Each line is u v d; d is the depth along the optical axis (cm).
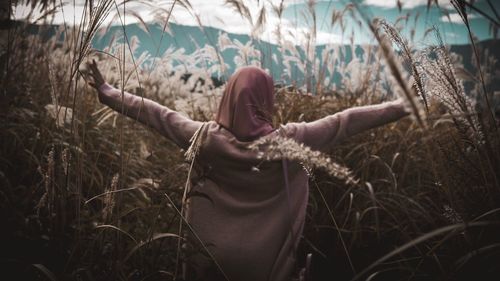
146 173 339
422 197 299
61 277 191
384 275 264
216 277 215
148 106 233
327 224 302
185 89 495
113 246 209
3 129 280
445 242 212
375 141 341
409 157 335
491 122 179
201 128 193
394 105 221
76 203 224
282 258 215
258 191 216
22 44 334
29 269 204
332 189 312
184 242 226
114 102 237
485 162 185
